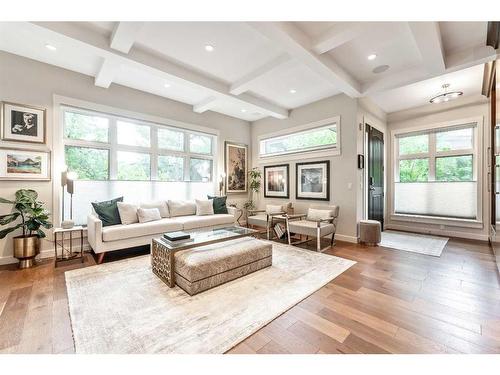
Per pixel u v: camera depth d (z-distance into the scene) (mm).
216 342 1592
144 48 3066
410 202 5418
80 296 2230
